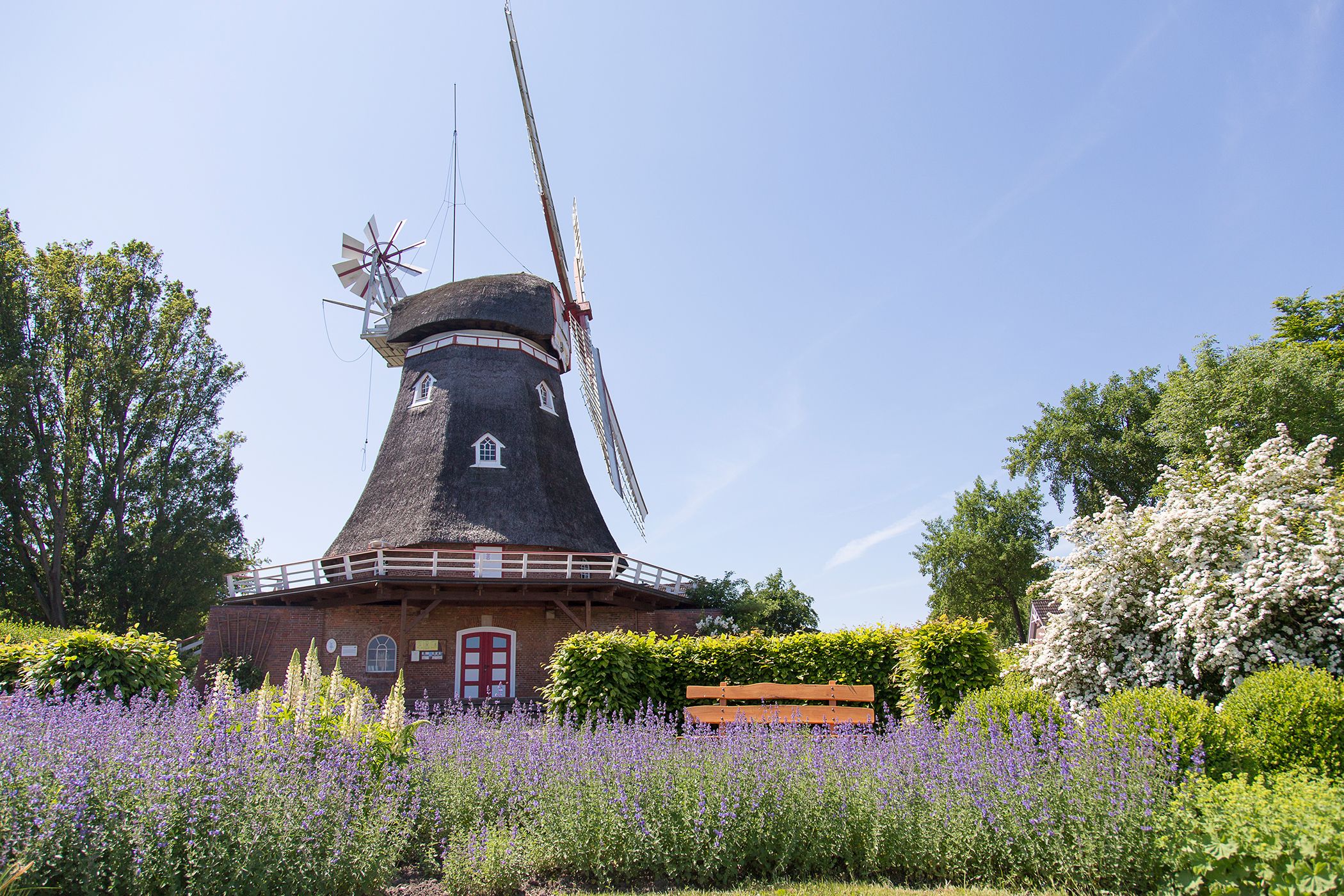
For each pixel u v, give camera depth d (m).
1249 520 10.08
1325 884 5.00
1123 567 10.80
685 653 14.88
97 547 34.19
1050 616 11.29
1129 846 6.04
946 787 6.94
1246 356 30.88
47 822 5.36
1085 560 11.20
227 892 5.41
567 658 14.16
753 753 7.60
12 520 31.30
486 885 6.43
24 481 31.72
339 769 6.80
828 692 11.24
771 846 6.95
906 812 6.85
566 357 28.36
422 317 26.98
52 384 33.03
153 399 35.38
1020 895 6.11
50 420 33.03
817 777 7.18
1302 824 5.43
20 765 5.80
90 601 34.41
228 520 38.03
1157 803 6.22
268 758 6.56
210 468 37.12
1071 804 6.39
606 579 21.53
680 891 6.45
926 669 12.41
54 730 6.56
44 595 33.03
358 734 7.76
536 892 6.54
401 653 20.70
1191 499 10.86
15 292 31.80
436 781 7.90
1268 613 9.38
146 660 12.48
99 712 7.54
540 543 23.61
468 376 26.14
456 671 22.28
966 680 12.31
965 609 43.78
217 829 5.59
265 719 7.60
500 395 26.11
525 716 12.29
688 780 7.18
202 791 5.87
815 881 6.68
